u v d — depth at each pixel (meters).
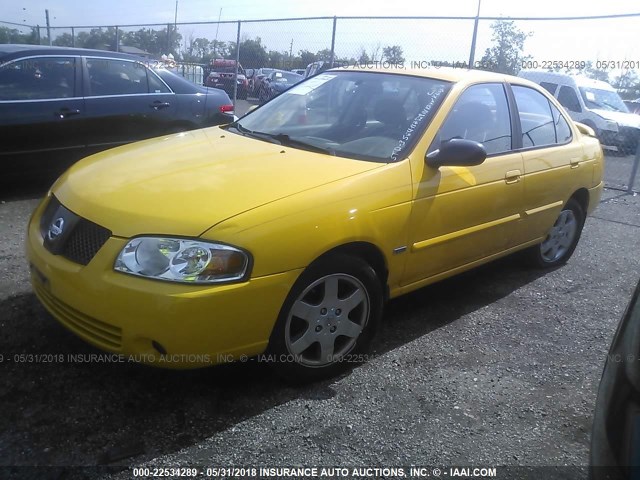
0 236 4.95
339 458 2.60
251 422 2.79
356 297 3.18
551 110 4.92
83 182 3.11
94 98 6.41
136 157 3.44
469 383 3.28
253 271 2.65
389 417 2.91
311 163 3.28
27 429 2.61
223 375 3.13
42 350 3.22
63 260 2.80
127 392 2.93
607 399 1.69
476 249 3.99
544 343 3.83
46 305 3.00
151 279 2.55
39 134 6.05
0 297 3.79
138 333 2.56
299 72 15.62
